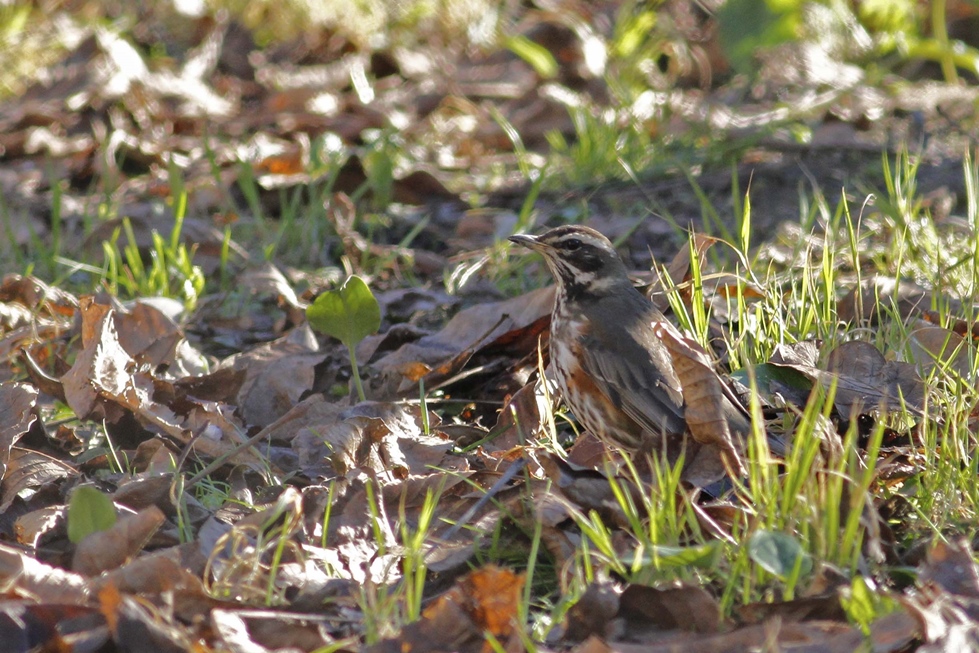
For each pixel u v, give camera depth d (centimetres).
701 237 1135
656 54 2372
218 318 1298
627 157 1714
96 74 2023
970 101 1961
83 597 674
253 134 1947
